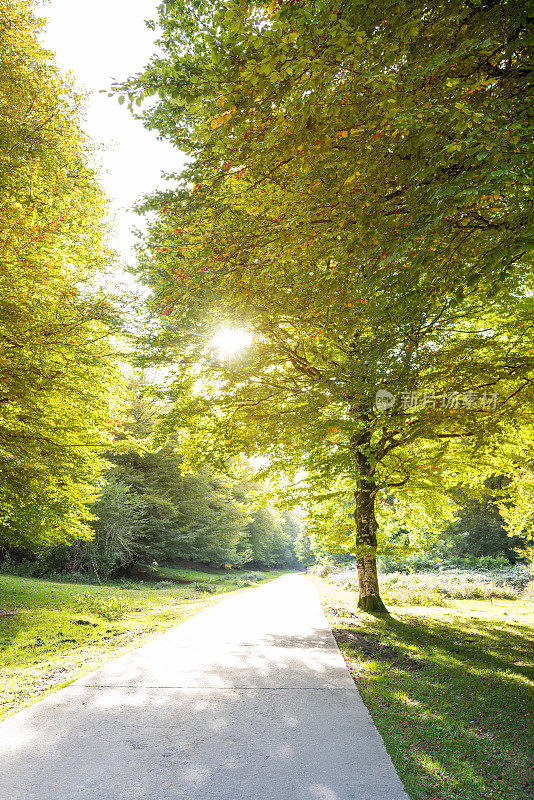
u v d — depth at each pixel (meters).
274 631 9.56
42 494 12.38
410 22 3.89
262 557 55.22
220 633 9.32
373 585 12.72
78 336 10.53
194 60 5.14
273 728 4.50
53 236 10.27
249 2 4.04
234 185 6.05
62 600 15.67
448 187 3.99
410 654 7.80
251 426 10.98
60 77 11.56
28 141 11.42
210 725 4.56
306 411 9.09
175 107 8.53
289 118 4.43
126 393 14.08
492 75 4.56
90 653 7.77
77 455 12.27
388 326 6.91
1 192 10.17
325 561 36.62
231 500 40.56
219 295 7.93
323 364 10.59
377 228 4.81
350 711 4.96
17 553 26.77
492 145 3.67
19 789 3.37
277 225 6.20
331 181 4.70
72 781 3.49
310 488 11.76
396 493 13.69
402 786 3.44
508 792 3.38
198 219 7.39
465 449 10.33
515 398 8.30
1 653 7.86
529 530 15.77
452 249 5.45
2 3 10.65
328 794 3.31
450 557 28.14
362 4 3.93
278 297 7.68
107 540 25.81
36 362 10.09
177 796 3.28
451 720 4.77
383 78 3.85
